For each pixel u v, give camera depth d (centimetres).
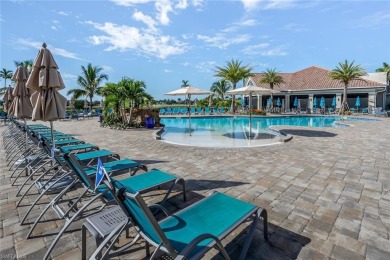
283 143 969
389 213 365
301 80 3719
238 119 2619
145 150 865
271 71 3356
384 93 3369
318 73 3691
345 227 326
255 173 571
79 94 3591
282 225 332
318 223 337
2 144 1032
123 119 1739
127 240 300
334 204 397
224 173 574
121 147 927
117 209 294
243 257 252
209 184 500
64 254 273
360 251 274
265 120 2520
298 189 465
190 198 431
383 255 267
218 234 228
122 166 477
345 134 1221
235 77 3284
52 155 423
